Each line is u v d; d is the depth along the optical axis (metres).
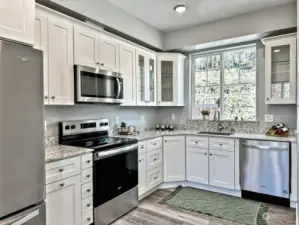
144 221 2.58
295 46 3.05
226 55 4.02
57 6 2.37
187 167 3.70
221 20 3.53
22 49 1.54
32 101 1.60
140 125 4.10
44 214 1.72
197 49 4.09
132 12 3.23
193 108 4.34
